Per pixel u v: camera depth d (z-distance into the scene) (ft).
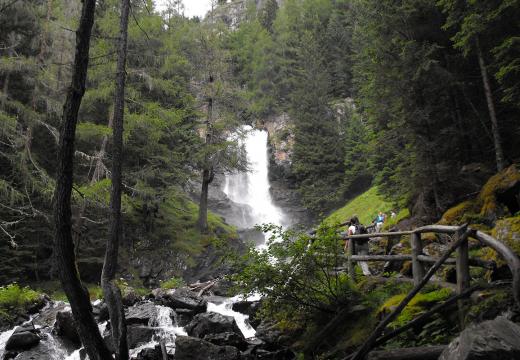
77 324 17.31
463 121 52.95
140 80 82.48
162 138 91.25
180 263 83.87
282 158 167.53
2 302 46.14
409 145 50.52
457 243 19.48
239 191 161.79
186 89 99.50
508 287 19.11
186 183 97.45
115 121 27.48
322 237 27.50
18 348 37.17
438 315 21.49
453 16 46.06
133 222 87.35
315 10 222.69
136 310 45.65
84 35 17.40
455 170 49.88
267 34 221.05
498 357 12.23
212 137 100.22
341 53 179.32
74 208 73.97
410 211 56.39
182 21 112.06
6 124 55.77
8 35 62.80
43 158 73.77
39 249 70.90
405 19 52.85
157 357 33.12
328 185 145.89
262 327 32.94
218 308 50.06
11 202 56.95
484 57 50.08
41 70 64.13
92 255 74.13
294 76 177.68
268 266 27.35
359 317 26.71
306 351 27.40
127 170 79.97
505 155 50.88
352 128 141.79
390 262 37.27
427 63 46.60
